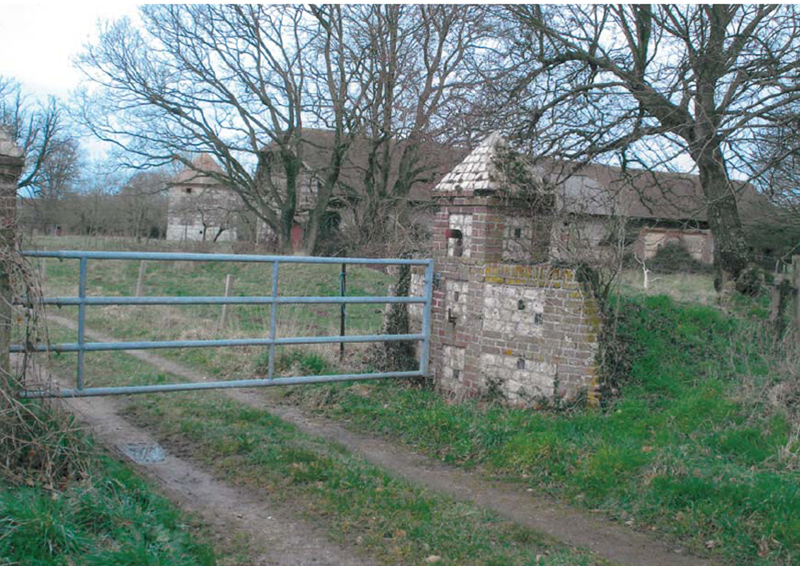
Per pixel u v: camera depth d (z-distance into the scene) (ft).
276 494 17.60
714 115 40.40
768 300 42.39
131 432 22.34
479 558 14.51
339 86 91.20
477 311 27.09
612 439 21.48
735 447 20.59
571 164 44.91
